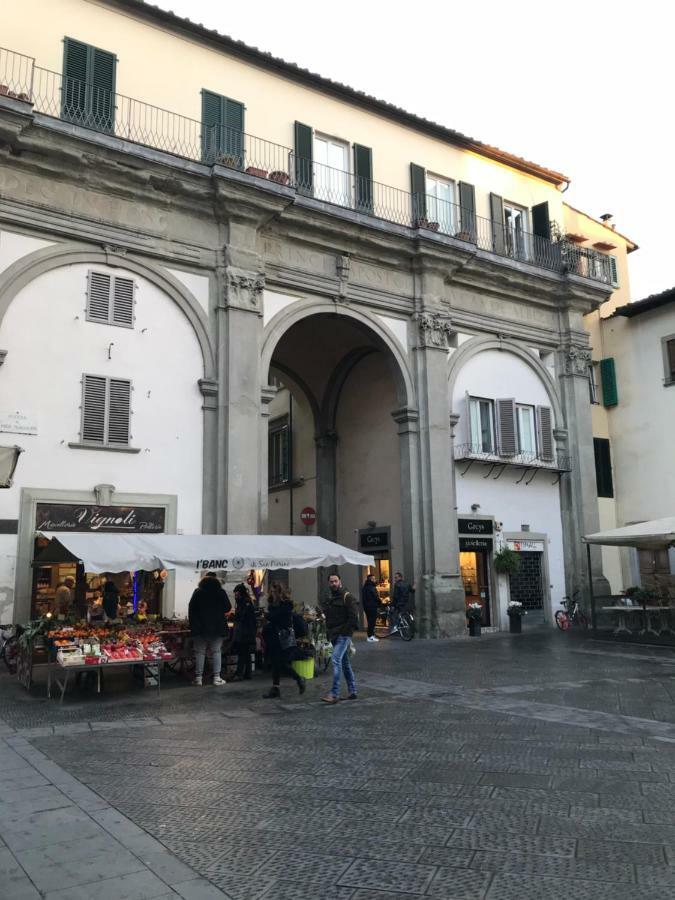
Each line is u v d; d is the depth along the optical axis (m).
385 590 19.84
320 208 16.72
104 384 14.12
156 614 13.91
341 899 3.63
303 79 18.11
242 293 15.73
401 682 10.80
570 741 6.92
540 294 21.66
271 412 26.25
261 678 11.40
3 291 13.30
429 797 5.25
